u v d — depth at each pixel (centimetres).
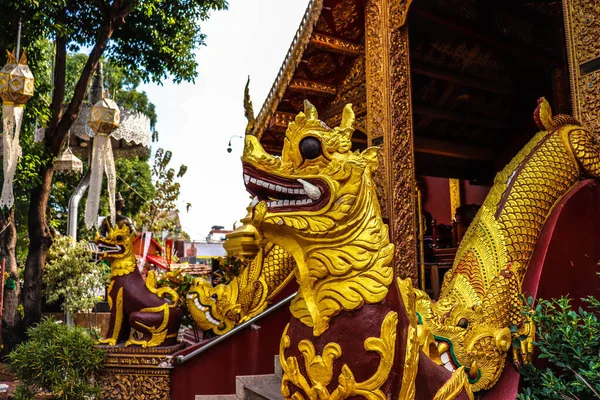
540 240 359
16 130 961
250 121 443
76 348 558
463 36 718
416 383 247
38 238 1276
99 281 1320
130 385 542
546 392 297
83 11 1383
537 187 366
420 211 862
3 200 954
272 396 416
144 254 1038
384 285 240
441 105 834
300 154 255
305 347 249
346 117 262
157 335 554
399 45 589
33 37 1184
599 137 394
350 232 246
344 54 667
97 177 1194
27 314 1243
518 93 848
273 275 541
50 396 635
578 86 413
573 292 362
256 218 257
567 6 425
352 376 236
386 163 568
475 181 1027
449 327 324
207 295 547
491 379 321
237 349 529
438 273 741
